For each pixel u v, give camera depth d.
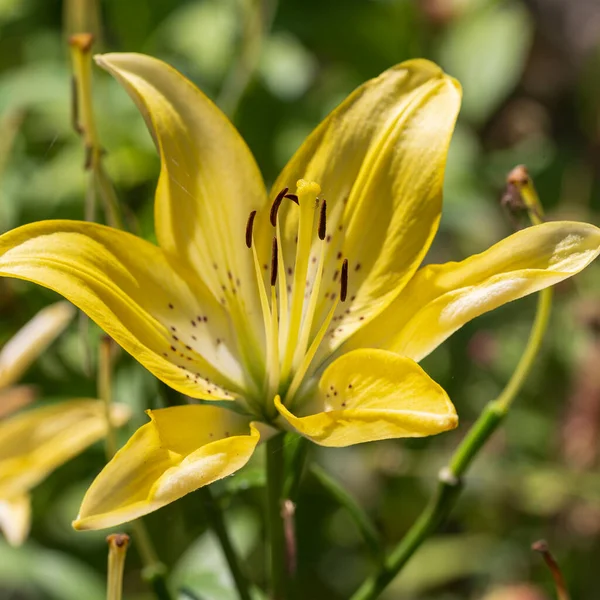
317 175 0.90
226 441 0.84
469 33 1.16
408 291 0.89
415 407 0.85
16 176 1.06
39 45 1.11
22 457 0.95
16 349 0.97
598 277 1.14
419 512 1.11
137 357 0.87
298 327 0.89
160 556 1.04
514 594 1.08
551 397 1.12
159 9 1.10
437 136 0.89
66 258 0.86
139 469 0.84
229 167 0.90
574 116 1.40
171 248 0.89
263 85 1.09
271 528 0.90
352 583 1.10
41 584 1.00
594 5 1.46
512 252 0.87
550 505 1.11
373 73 1.11
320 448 1.09
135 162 1.08
